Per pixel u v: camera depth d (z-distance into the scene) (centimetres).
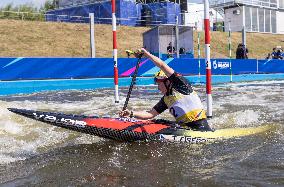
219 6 4006
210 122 800
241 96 1349
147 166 471
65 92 1535
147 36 2330
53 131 710
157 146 569
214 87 1788
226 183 396
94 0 3039
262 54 3522
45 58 1606
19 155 546
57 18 3209
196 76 2098
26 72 1559
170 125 621
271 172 430
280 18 4262
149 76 1923
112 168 465
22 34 2625
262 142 592
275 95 1370
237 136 633
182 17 3173
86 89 1664
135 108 1052
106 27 3002
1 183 418
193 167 460
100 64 1767
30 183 416
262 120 821
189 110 615
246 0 3938
